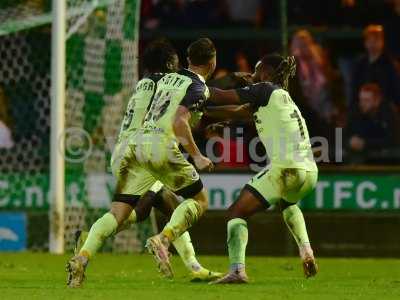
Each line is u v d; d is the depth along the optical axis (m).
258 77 25.03
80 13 37.81
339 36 42.84
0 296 21.31
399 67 41.69
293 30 43.12
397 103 41.41
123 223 24.30
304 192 24.50
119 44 37.56
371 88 41.16
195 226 37.44
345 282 25.86
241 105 24.23
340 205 37.47
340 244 37.44
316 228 37.50
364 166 38.41
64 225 37.44
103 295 21.47
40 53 41.38
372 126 41.03
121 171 23.92
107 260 34.12
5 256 35.06
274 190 24.00
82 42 37.84
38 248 38.12
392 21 43.06
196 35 43.28
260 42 43.06
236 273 24.08
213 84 34.75
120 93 37.41
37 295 21.52
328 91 41.56
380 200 37.44
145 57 25.14
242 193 24.12
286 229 37.44
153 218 37.69
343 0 43.44
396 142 40.91
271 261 34.44
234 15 43.41
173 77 23.75
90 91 37.78
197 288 23.19
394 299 21.39
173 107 23.45
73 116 37.81
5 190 38.41
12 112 40.84
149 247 23.59
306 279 26.78
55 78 36.44
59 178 36.50
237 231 23.98
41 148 40.75
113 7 37.72
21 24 39.53
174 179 23.81
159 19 43.50
